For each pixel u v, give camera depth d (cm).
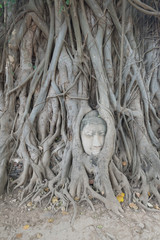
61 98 398
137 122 408
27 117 404
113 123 361
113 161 386
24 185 381
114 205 313
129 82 426
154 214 312
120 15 424
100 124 353
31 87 419
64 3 362
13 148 407
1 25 455
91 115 369
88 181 348
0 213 312
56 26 394
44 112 411
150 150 392
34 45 439
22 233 272
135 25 454
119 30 413
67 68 394
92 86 414
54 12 396
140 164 392
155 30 470
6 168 388
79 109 384
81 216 302
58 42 391
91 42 384
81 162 358
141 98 434
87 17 397
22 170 403
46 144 397
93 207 317
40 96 407
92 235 266
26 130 397
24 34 425
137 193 353
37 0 409
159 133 464
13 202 342
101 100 370
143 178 372
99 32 394
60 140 413
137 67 423
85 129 355
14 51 429
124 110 398
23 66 427
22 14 415
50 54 415
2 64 436
